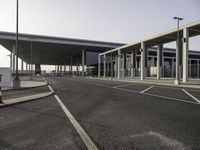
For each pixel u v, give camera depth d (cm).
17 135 656
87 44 8662
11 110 1096
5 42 8188
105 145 562
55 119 879
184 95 1761
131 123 799
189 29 3741
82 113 1001
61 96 1742
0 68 2688
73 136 645
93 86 3020
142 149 531
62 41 8225
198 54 10281
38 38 7819
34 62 16238
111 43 9062
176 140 600
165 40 4928
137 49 6638
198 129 712
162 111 1035
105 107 1162
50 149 535
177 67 3612
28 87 2655
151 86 2972
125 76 8169
